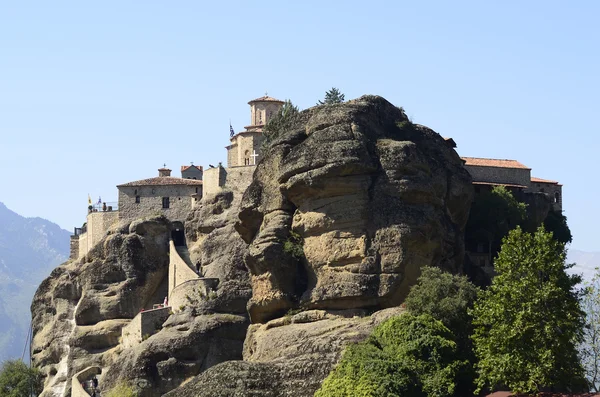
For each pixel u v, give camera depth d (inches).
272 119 7549.2
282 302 5984.3
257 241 6092.5
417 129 6353.3
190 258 7746.1
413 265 5757.9
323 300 5826.8
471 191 6353.3
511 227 6628.9
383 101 6343.5
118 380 6820.9
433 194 5930.1
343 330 5521.7
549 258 4640.8
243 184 7682.1
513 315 4598.9
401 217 5787.4
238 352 6796.3
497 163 7062.0
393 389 4734.3
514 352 4537.4
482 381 4682.6
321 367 5251.0
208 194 7790.4
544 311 4549.7
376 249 5777.6
